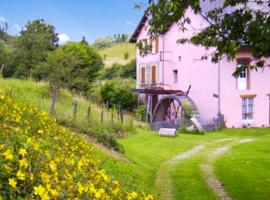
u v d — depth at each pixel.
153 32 11.08
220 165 17.66
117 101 39.94
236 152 21.84
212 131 32.69
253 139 27.61
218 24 11.35
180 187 13.45
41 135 7.82
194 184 13.91
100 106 30.11
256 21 10.18
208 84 35.69
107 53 97.62
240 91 35.31
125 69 65.12
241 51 34.78
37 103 19.03
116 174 11.46
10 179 4.26
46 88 26.62
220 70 34.88
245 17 10.88
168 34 39.88
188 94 37.38
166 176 15.24
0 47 41.53
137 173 13.82
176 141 25.34
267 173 16.36
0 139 5.57
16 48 41.91
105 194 5.66
